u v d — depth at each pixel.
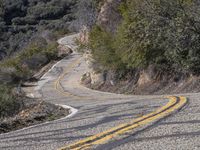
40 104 21.86
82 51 51.72
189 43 31.17
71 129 10.35
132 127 9.36
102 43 44.22
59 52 82.38
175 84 33.78
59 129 10.60
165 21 32.38
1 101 21.09
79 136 9.11
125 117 11.23
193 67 31.91
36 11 136.88
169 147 7.30
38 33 117.12
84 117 13.07
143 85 37.97
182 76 33.47
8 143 9.23
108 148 7.59
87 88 48.81
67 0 142.75
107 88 44.88
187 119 9.81
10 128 13.75
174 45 31.86
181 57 32.25
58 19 134.38
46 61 76.12
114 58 42.75
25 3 141.88
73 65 70.19
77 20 117.94
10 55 105.75
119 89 41.91
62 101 34.47
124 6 39.56
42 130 10.81
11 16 135.50
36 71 70.56
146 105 13.57
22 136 10.09
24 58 76.69
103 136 8.70
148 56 36.66
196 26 30.72
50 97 41.94
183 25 30.89
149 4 33.12
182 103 12.88
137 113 11.70
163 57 35.41
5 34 120.25
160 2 32.16
